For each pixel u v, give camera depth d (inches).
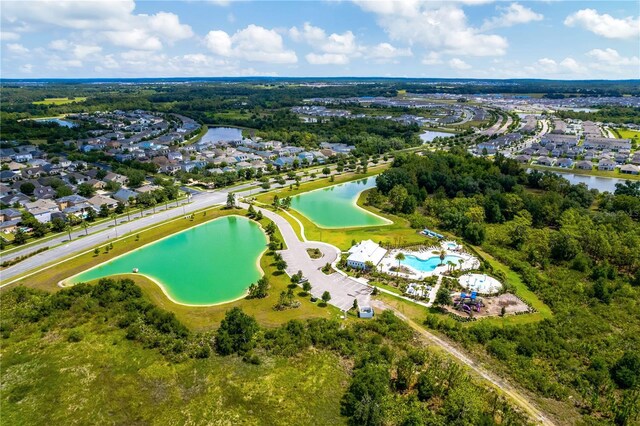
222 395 3097.9
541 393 3075.8
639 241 5231.3
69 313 4092.0
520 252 5452.8
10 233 6250.0
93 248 5733.3
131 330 3757.4
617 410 2849.4
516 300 4333.2
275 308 4222.4
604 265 4921.3
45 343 3686.0
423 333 3804.1
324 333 3759.8
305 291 4527.6
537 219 6742.1
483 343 3649.1
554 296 4357.8
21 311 4065.0
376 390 2945.4
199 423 2866.6
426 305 4276.6
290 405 2997.0
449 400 2891.2
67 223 6496.1
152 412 2960.1
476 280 4702.3
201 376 3292.3
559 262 5152.6
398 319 3998.5
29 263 5295.3
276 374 3304.6
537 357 3472.0
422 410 2893.7
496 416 2849.4
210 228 6599.4
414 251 5600.4
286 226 6579.7
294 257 5433.1
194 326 3939.5
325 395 3093.0
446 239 5974.4
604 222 6186.0
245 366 3398.1
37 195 7854.3
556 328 3823.8
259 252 5684.1
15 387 3193.9
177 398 3083.2
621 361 3280.0
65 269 5113.2
